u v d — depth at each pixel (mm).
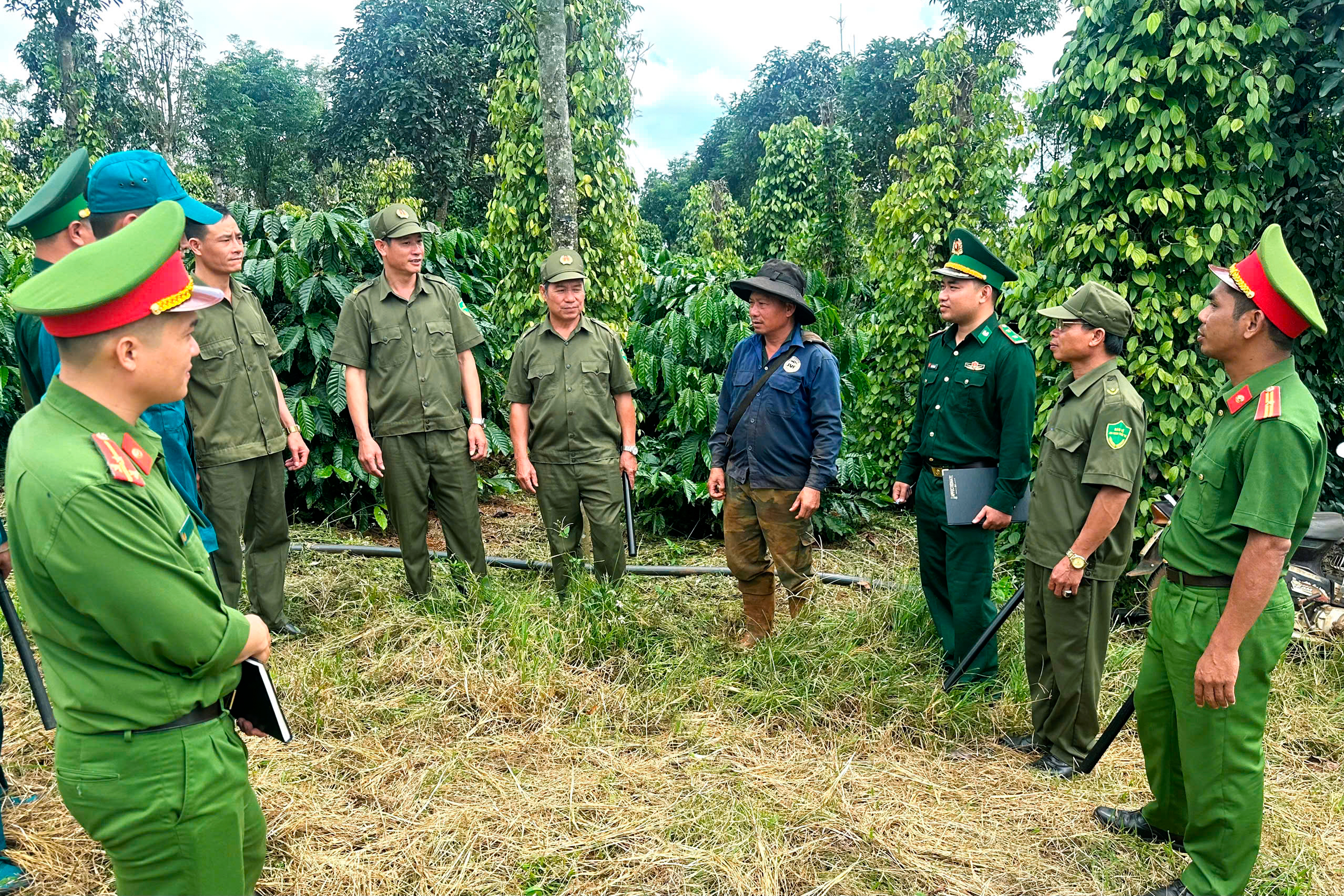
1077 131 4547
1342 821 2611
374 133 21312
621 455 4133
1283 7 4207
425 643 3533
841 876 2277
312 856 2273
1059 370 4625
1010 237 5836
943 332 3383
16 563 1351
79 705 1376
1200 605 2113
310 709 2986
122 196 2488
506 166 7605
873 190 21656
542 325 3939
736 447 3666
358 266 5352
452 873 2244
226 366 3314
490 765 2777
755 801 2588
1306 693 3416
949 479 3186
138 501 1353
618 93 7656
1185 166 4215
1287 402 1964
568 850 2342
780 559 3652
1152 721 2357
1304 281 1937
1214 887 2148
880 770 2832
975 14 14695
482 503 6203
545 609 3791
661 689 3236
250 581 3600
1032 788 2752
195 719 1464
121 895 1477
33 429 1351
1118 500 2613
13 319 5145
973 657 3178
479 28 21250
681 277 6094
